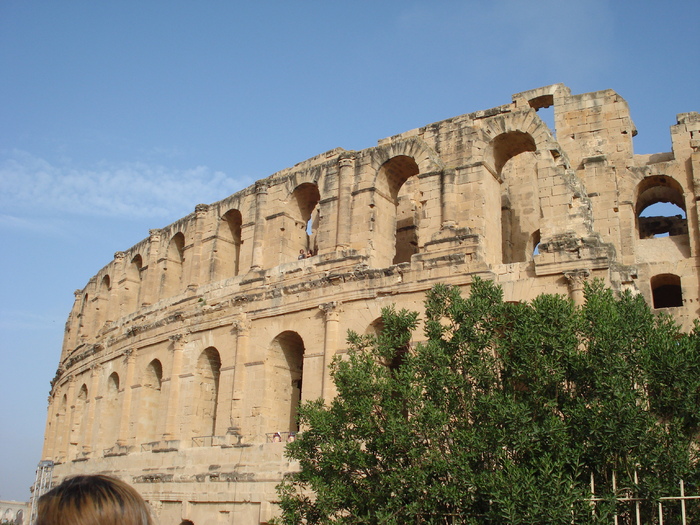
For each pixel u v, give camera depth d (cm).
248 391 5734
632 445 2823
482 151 5247
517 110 5219
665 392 2983
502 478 2859
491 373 3247
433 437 3203
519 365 3147
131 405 6975
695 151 5538
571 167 5459
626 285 4669
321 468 3575
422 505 3089
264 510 5125
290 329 5600
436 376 3281
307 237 6606
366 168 5725
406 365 3497
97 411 7694
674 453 2798
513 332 3212
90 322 9025
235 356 5878
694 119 5631
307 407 3744
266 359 5712
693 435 2977
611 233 5462
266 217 6322
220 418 5847
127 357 7112
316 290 5500
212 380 6375
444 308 3616
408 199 6512
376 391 3450
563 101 5916
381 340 3578
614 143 5712
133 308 8175
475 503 3052
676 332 3350
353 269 5453
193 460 5828
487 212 5203
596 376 2998
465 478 2992
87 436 7712
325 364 5241
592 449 2903
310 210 6462
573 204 4819
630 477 2848
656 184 5750
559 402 3114
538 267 4697
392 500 3133
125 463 6581
